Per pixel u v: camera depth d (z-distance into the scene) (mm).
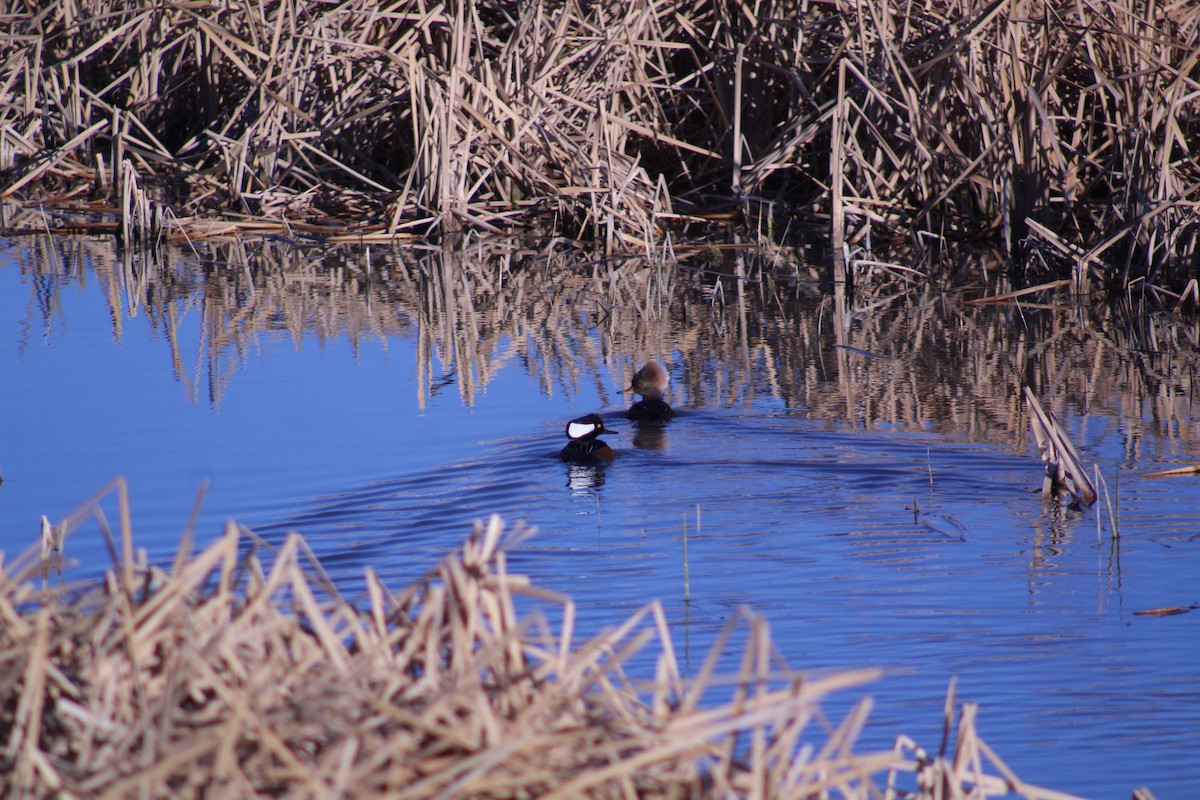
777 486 12492
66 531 5074
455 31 26297
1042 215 23172
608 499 12133
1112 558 10469
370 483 12492
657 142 28094
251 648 4672
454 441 13883
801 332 19188
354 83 28281
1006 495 12172
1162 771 7055
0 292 21172
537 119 26094
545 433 14172
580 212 26656
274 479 12562
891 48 24547
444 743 4164
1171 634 8945
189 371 16641
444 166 25922
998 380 16438
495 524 4953
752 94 27953
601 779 4066
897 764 4859
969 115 24719
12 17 30594
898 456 13328
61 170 29125
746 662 4438
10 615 4727
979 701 8000
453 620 4637
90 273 22797
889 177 26078
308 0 28500
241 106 28109
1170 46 22375
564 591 9938
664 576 10250
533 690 4609
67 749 4383
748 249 25156
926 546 10836
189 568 4727
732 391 16062
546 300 21344
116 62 31312
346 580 10125
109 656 4539
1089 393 15734
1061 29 23812
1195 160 21812
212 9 29641
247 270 23266
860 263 22141
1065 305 20469
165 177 28531
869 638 8977
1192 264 20547
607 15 28203
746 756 4898
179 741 4176
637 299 21438
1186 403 15148
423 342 18469
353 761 4105
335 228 26391
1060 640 8867
